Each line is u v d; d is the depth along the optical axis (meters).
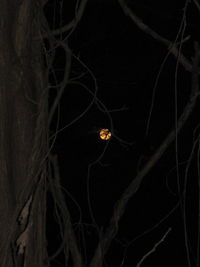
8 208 1.32
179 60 1.53
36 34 1.41
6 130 1.33
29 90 1.37
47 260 1.38
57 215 1.48
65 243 1.48
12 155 1.34
